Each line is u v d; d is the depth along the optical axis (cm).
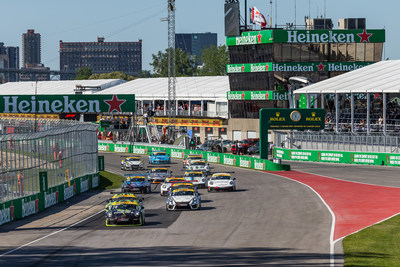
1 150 7712
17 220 7894
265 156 14988
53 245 5938
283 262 4900
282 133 18125
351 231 6397
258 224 6981
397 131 16262
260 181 11994
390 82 15975
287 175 12988
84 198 10312
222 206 8669
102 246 5812
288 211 7994
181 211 8256
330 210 7994
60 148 10050
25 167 8406
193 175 11300
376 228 6488
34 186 8725
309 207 8325
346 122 18912
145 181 10781
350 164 15025
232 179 10631
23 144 8369
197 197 8394
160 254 5334
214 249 5531
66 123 14375
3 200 7700
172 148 19275
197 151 17788
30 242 6153
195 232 6519
